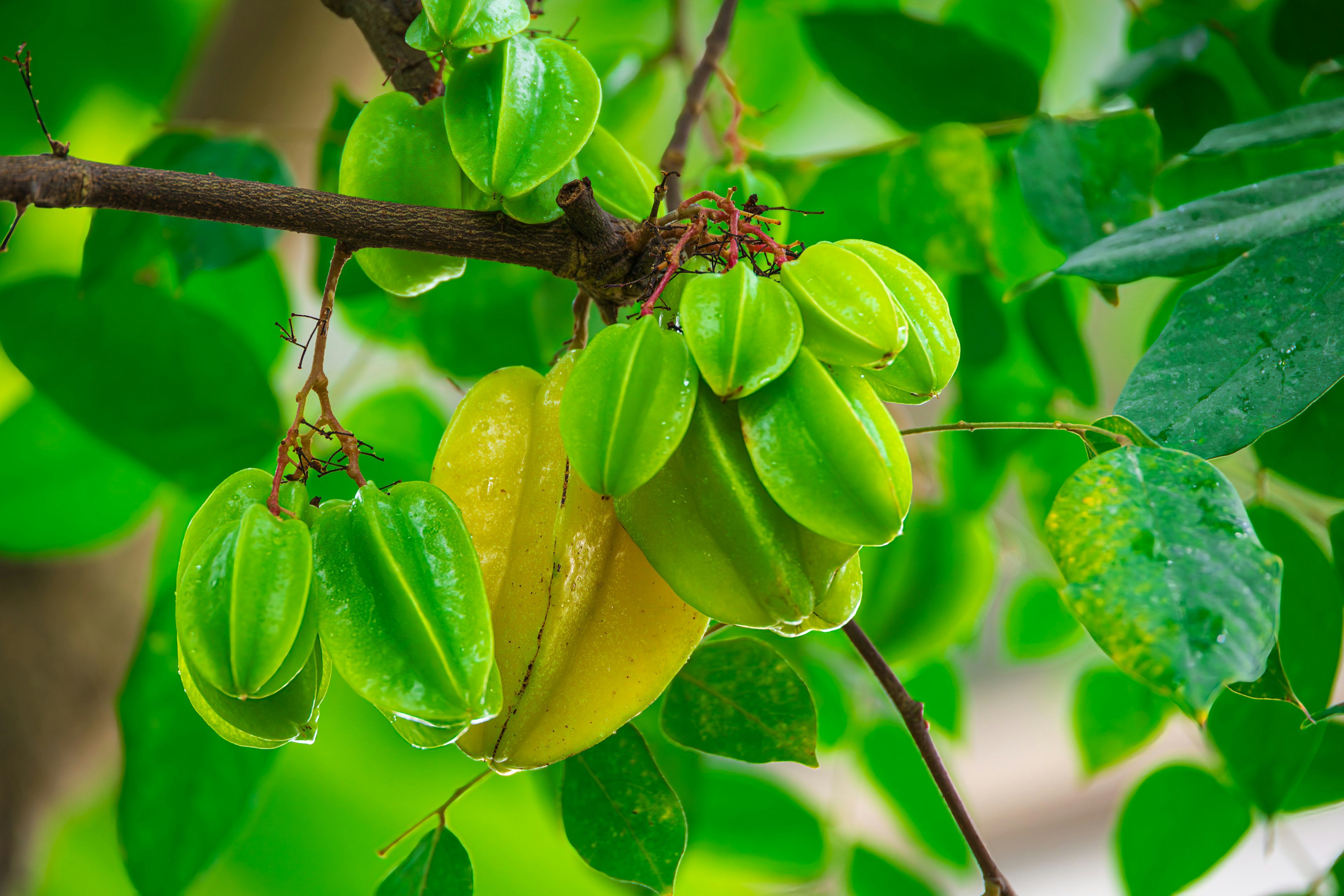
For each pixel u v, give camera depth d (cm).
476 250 124
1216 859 143
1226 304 123
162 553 143
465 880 129
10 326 138
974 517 176
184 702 137
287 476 122
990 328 154
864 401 120
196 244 138
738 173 138
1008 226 162
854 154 154
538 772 155
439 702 117
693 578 121
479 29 123
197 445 139
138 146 190
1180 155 136
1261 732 135
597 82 125
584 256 124
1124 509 119
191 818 136
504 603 122
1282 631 134
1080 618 118
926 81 149
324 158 142
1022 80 148
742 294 119
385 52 133
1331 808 141
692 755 142
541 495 123
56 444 152
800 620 121
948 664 181
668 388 119
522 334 163
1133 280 125
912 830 177
